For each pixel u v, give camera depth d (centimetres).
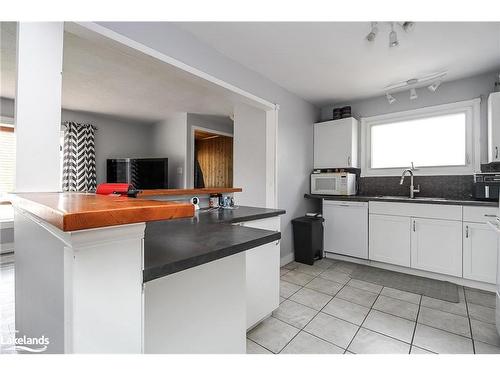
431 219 264
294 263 326
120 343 57
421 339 165
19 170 105
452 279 258
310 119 378
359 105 371
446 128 312
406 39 212
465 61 251
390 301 219
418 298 225
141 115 474
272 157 300
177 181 483
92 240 51
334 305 213
